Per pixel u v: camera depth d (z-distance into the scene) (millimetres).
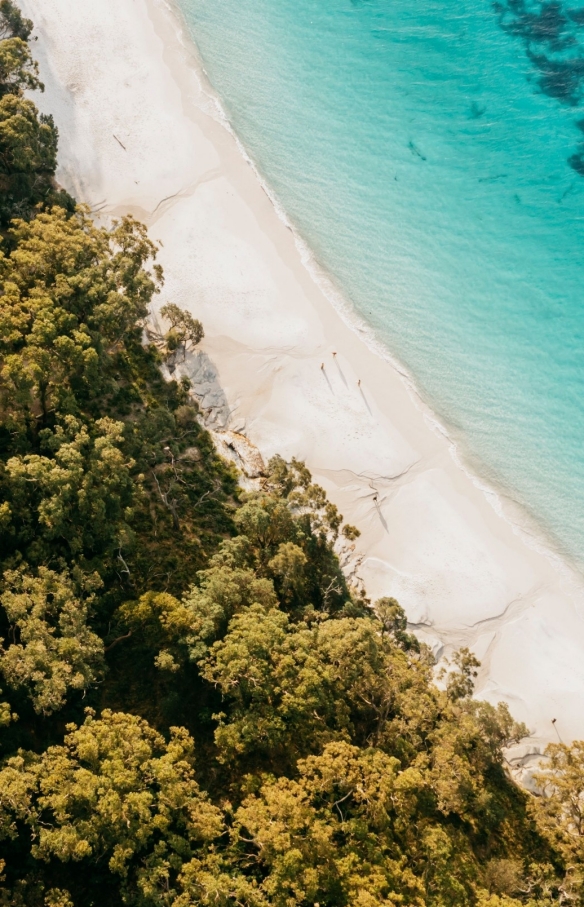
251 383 73750
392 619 58438
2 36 85188
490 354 79062
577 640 64625
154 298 76688
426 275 83750
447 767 45219
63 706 43344
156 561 53188
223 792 43531
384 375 75938
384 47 101688
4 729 40594
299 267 81688
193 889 36750
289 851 37750
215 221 83688
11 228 63094
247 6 103250
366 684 47375
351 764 41594
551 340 80625
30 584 43094
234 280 79562
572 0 104375
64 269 58219
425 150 94062
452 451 72875
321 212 86688
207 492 60281
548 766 51156
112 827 36750
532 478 72250
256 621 46062
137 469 56531
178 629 45719
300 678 44312
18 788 35750
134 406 63094
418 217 88312
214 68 96812
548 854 48719
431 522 68750
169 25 99688
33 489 46719
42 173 74438
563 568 67875
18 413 51188
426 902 39625
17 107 67188
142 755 39125
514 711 60906
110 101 91375
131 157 87188
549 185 91875
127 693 45625
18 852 37969
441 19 103688
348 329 78188
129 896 36656
